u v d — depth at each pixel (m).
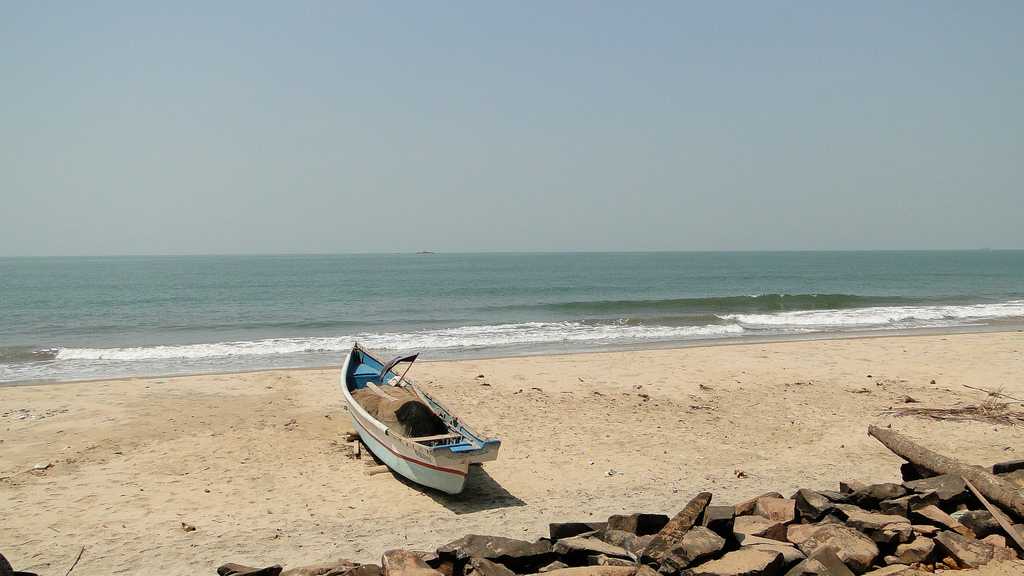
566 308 40.28
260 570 6.45
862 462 11.65
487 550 6.72
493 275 88.12
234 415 14.19
